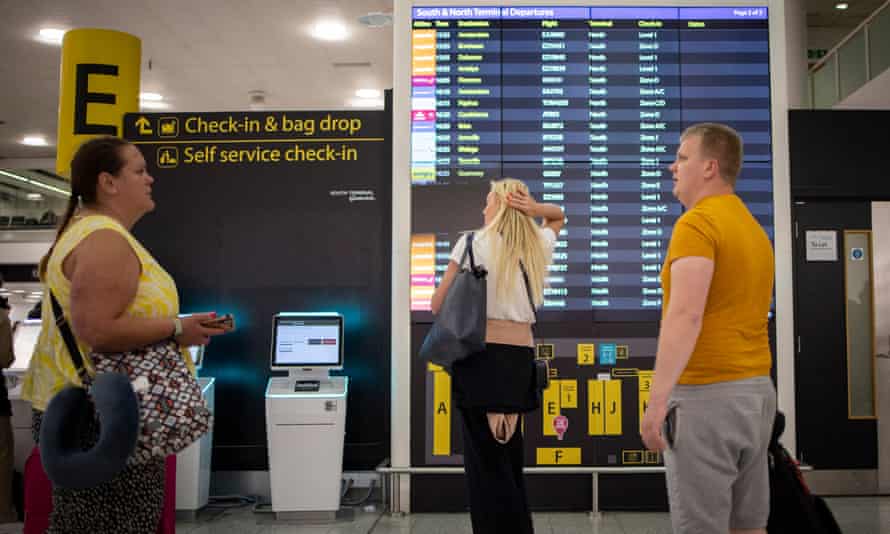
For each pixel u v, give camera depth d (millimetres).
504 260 2734
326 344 4773
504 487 2648
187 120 5246
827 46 12367
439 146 4918
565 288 4855
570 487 4809
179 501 4641
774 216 4891
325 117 5234
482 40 4965
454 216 4879
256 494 5082
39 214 15406
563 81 4941
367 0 8570
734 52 4957
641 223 4891
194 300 5180
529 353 2777
